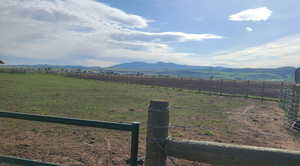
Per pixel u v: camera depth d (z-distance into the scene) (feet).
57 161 14.40
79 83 100.89
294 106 31.50
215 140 21.34
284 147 20.01
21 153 15.58
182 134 22.95
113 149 17.26
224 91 94.07
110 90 76.38
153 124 6.37
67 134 20.97
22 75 129.39
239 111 41.83
